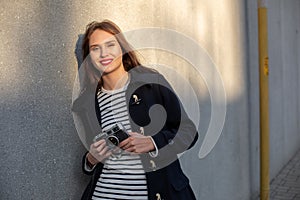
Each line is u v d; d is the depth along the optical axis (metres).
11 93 1.51
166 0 2.54
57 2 1.71
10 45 1.51
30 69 1.59
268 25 4.34
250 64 4.03
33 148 1.60
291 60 5.50
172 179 1.68
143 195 1.62
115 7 2.05
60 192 1.74
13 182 1.52
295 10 5.75
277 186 4.47
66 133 1.77
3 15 1.48
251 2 4.05
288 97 5.36
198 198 2.87
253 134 4.11
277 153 4.82
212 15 3.18
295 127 5.81
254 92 4.14
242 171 3.79
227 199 3.42
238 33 3.71
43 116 1.65
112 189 1.65
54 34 1.70
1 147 1.47
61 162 1.74
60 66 1.73
